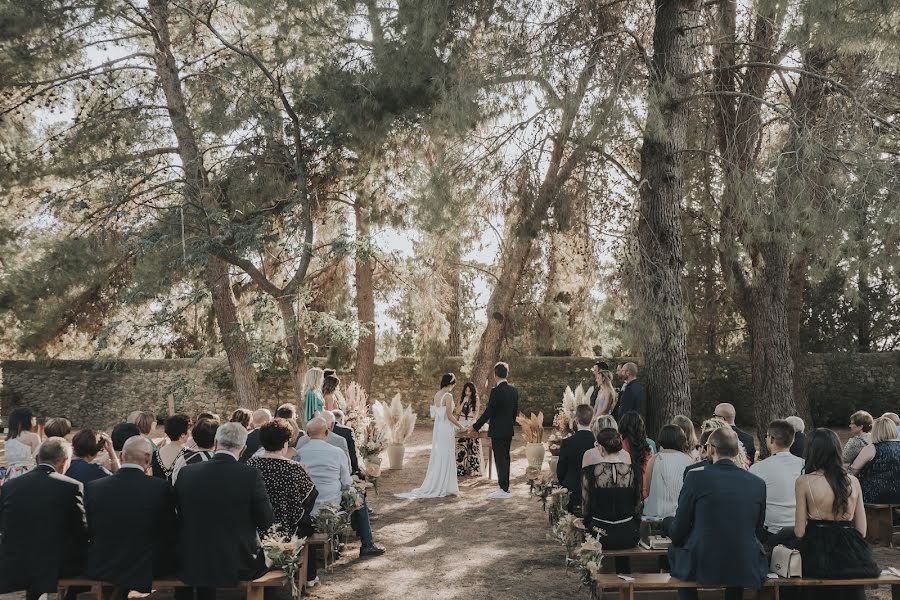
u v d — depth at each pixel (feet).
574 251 49.65
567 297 67.62
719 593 16.76
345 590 19.25
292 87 44.73
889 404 69.36
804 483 15.43
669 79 30.19
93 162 42.98
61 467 15.65
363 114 40.68
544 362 70.28
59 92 47.57
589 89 30.55
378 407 42.37
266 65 45.52
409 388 71.72
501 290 53.78
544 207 37.32
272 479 17.49
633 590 15.30
